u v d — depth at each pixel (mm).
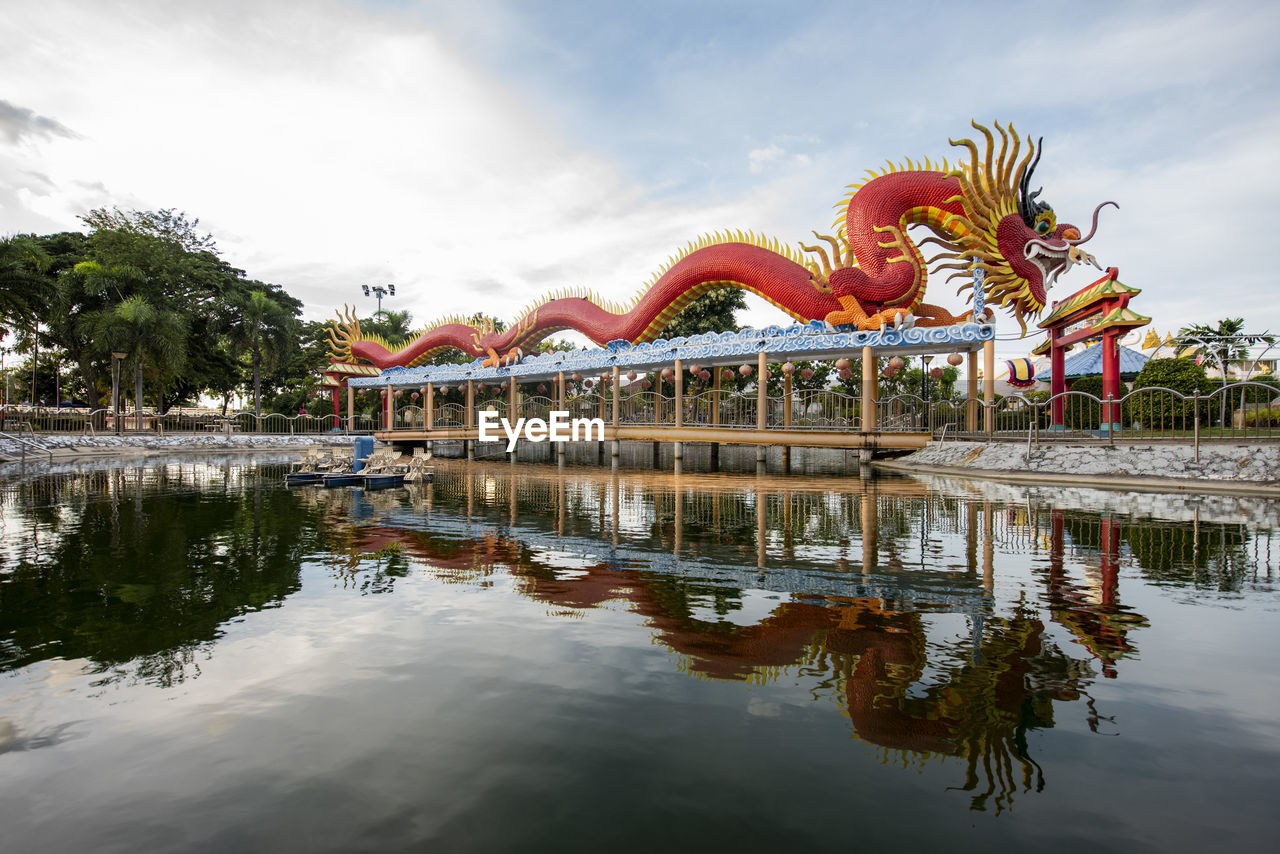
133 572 7250
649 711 3799
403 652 4762
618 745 3410
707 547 8609
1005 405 21734
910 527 10023
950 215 20281
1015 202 19875
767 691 4074
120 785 3078
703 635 5102
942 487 15812
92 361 44500
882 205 21094
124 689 4145
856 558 7883
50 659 4648
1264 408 20750
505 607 5871
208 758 3311
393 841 2631
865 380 20828
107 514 11930
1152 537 9008
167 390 53969
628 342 25891
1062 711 3791
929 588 6484
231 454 36844
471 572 7223
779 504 12906
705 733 3535
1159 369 21422
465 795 2967
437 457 32438
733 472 21938
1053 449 16953
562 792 2986
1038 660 4551
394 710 3824
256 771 3189
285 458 32625
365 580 6875
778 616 5574
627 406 27406
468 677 4309
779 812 2826
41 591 6449
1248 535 9109
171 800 2959
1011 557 7840
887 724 3635
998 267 20000
